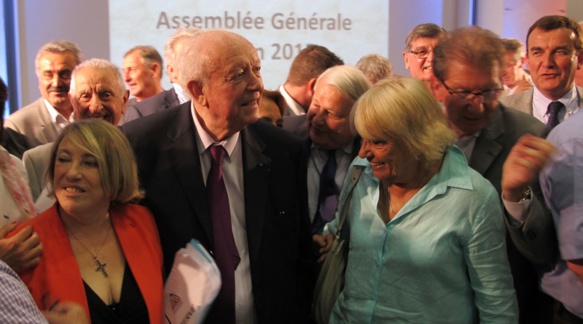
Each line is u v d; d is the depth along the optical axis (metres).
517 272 1.94
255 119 1.83
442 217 1.67
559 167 1.67
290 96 3.35
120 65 5.79
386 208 1.80
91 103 2.58
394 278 1.72
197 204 1.84
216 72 1.75
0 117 1.86
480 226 1.65
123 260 1.73
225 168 1.92
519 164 1.60
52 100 3.31
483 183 1.70
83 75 2.60
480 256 1.66
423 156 1.66
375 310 1.75
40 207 1.97
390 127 1.63
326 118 2.24
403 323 1.70
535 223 1.70
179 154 1.87
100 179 1.65
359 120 1.68
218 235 1.86
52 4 5.80
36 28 5.78
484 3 5.91
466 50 1.87
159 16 5.80
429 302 1.69
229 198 1.92
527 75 4.04
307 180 2.29
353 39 6.09
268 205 1.93
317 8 6.00
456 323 1.70
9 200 1.75
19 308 1.19
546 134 1.99
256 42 5.94
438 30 3.62
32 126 3.29
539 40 2.88
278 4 5.95
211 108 1.80
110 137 1.69
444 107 1.93
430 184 1.71
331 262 1.94
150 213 1.84
